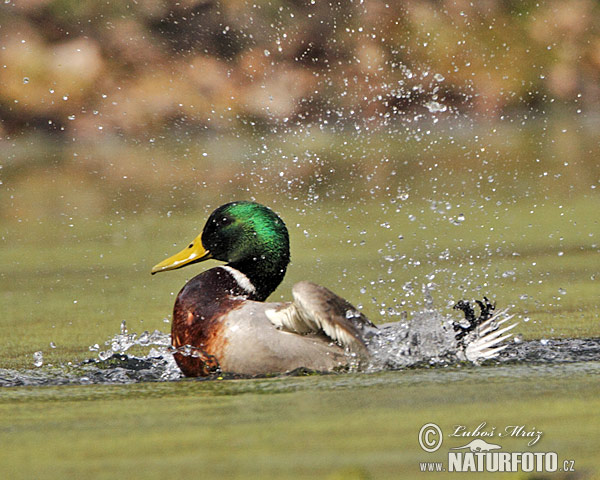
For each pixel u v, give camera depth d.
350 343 7.59
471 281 12.38
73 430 6.22
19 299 12.25
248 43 28.70
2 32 27.72
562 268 13.00
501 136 27.23
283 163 23.56
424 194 19.39
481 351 8.36
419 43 29.30
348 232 16.19
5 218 18.36
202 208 18.53
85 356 9.23
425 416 6.25
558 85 30.17
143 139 27.12
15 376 8.34
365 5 29.58
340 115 28.03
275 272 9.16
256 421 6.25
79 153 25.58
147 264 14.40
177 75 28.03
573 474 5.17
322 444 5.67
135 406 6.90
